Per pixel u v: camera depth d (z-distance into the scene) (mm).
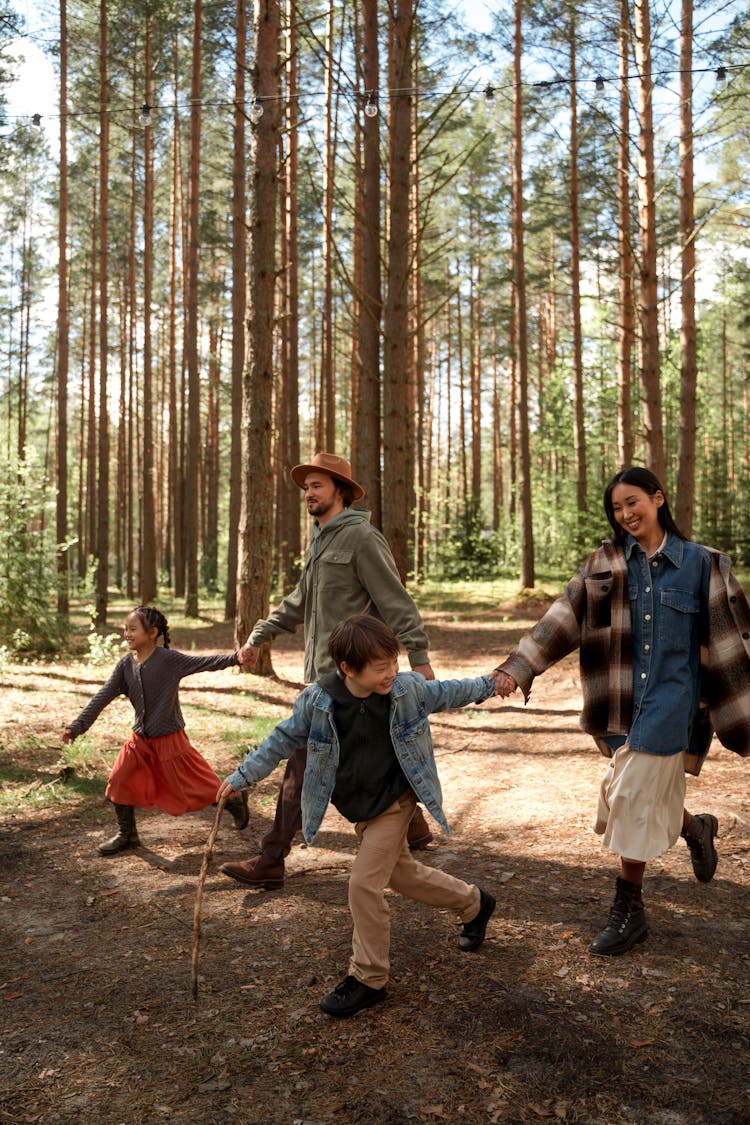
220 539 37531
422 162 25078
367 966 3002
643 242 13586
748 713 3289
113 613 23688
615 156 19953
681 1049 2713
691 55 13391
